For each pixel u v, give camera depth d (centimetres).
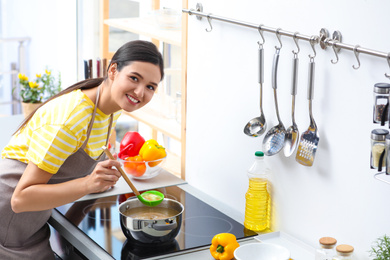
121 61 186
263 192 208
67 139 183
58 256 240
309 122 190
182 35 246
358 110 172
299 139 195
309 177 193
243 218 221
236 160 226
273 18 197
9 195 202
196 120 246
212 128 236
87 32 368
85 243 199
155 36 264
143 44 186
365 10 165
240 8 212
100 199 235
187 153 255
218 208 229
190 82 246
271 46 201
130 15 335
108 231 207
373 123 168
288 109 198
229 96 224
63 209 225
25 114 336
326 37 177
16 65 471
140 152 254
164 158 253
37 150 184
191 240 201
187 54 246
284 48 195
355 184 177
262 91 206
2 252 206
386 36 160
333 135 181
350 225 180
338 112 179
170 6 298
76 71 387
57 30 412
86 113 190
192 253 194
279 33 189
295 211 201
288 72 196
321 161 187
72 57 392
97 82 198
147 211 212
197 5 232
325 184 187
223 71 225
